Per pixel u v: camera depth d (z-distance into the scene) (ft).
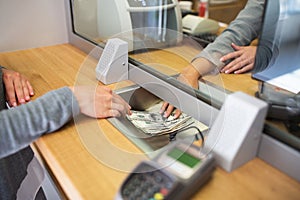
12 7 3.61
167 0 3.94
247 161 1.73
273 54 2.23
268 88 2.03
